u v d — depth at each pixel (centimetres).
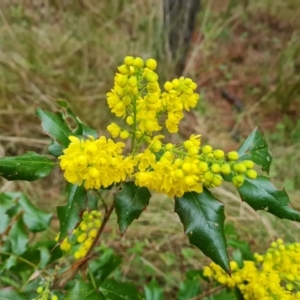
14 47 52
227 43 75
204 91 65
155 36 57
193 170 16
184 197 17
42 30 56
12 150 48
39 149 49
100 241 40
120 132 18
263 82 67
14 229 27
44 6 61
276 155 53
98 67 56
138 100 17
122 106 17
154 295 28
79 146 15
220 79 68
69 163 15
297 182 50
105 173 16
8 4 59
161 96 18
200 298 25
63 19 59
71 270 23
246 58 72
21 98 50
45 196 46
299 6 80
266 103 63
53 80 52
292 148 54
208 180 16
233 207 45
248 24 79
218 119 60
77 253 24
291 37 73
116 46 57
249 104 64
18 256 26
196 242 17
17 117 50
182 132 56
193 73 62
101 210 43
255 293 22
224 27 75
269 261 23
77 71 54
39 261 26
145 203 17
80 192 17
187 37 60
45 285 22
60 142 19
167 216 44
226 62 71
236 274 23
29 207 28
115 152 16
